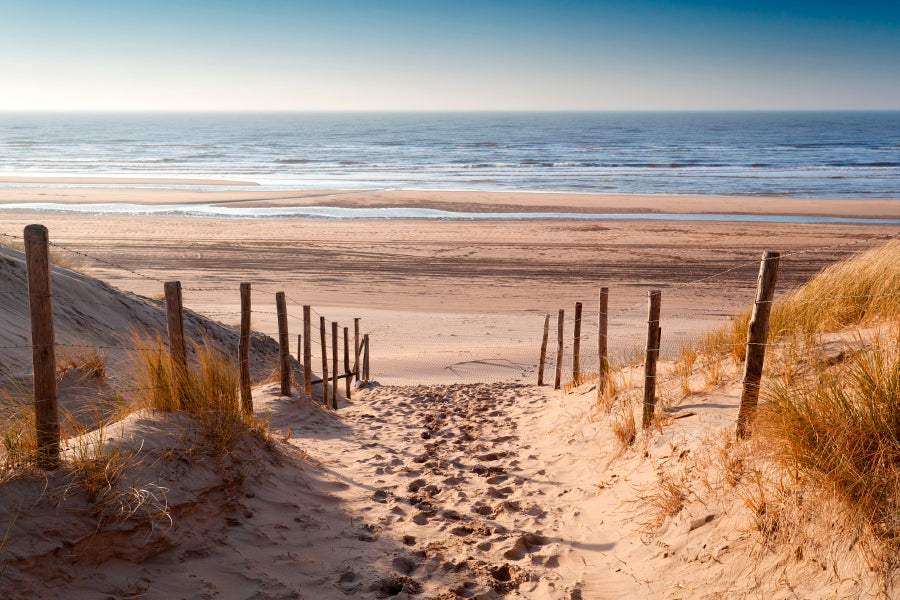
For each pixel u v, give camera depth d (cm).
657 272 2498
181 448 431
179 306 498
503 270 2552
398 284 2356
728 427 472
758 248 2856
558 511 505
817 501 333
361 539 439
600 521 470
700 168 7006
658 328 558
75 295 1004
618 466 546
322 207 4197
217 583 347
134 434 419
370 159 8738
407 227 3422
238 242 3017
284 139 14638
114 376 740
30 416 394
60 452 372
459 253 2842
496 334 1755
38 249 352
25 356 710
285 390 830
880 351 410
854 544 301
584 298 2161
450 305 2100
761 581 324
